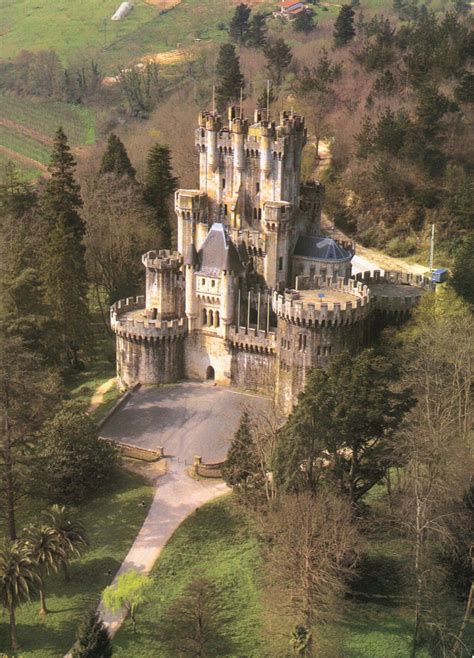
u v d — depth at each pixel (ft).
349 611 347.36
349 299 469.57
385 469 371.97
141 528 399.85
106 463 429.38
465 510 361.10
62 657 329.72
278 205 494.59
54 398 419.13
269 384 496.64
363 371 362.74
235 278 495.00
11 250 580.30
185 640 330.34
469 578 352.28
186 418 480.23
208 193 525.75
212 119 512.63
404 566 362.12
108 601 339.98
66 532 366.63
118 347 520.01
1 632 344.69
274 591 345.51
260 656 327.47
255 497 406.41
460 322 444.55
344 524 348.38
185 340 516.73
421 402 404.36
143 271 655.76
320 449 369.30
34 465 394.11
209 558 380.58
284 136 501.97
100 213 655.76
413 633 338.13
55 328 547.49
